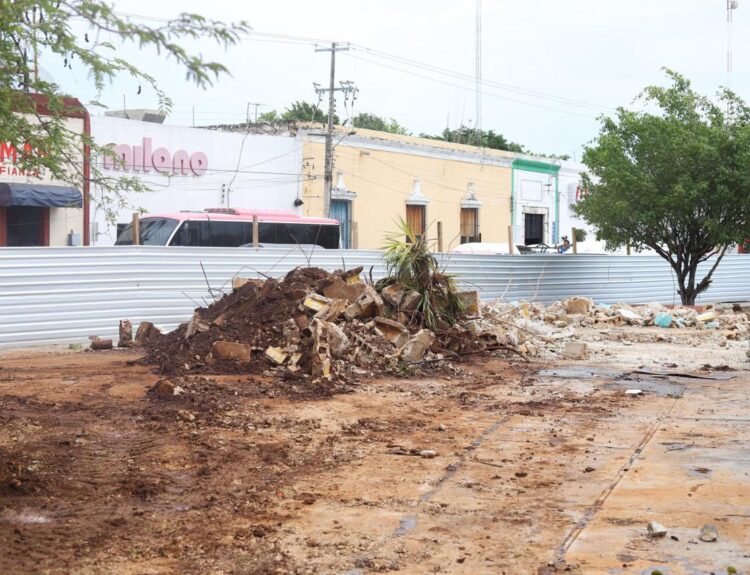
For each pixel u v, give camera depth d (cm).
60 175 787
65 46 612
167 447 811
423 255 1503
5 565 522
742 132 2562
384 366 1297
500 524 619
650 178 2619
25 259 1595
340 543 577
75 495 664
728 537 587
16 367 1276
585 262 2880
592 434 917
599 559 548
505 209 5603
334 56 4353
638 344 1803
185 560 543
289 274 1432
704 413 1035
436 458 810
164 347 1361
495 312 1783
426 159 4959
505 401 1107
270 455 799
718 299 3366
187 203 3731
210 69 418
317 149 4316
